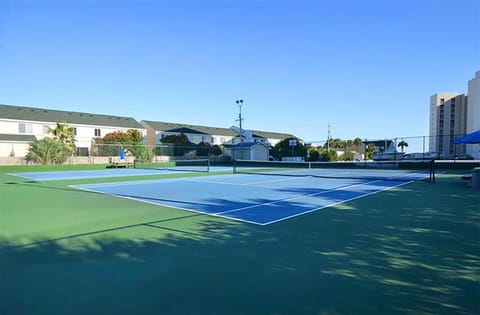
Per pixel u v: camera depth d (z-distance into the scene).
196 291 3.15
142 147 34.78
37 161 28.25
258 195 10.43
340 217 6.72
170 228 5.75
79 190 12.11
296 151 40.03
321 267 3.79
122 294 3.09
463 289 3.18
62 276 3.54
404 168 27.25
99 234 5.33
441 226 5.86
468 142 12.39
